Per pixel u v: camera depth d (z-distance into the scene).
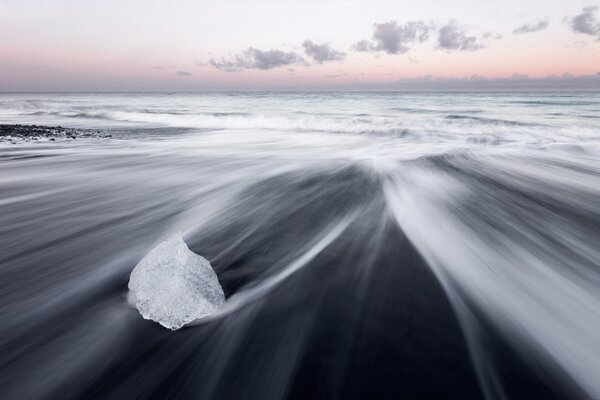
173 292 2.43
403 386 1.93
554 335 2.41
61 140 12.70
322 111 28.22
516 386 1.96
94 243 4.07
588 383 2.00
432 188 6.37
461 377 2.00
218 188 6.60
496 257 3.65
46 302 2.79
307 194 6.11
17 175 7.57
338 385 1.94
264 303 2.72
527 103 35.50
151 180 7.23
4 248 3.90
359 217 4.89
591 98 45.94
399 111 27.12
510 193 6.08
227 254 3.71
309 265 3.42
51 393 1.92
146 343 2.27
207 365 2.10
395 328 2.43
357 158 9.35
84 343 2.29
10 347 2.26
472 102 38.94
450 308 2.68
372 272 3.26
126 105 40.59
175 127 18.58
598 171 7.66
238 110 30.58
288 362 2.11
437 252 3.74
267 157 9.80
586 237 4.21
